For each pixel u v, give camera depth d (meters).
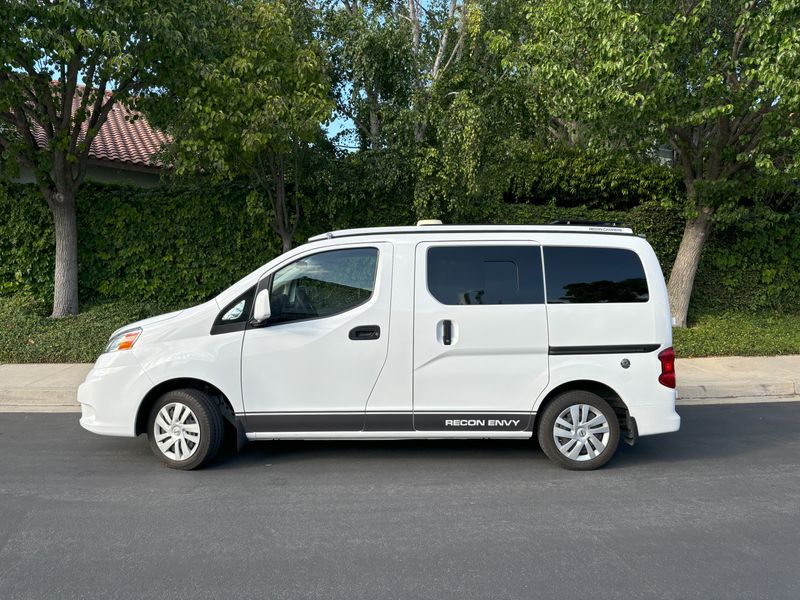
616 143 10.58
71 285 11.15
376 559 3.88
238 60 9.13
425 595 3.47
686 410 7.88
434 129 10.66
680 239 12.72
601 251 5.57
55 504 4.75
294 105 9.19
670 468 5.61
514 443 6.34
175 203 11.70
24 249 11.48
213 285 11.91
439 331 5.38
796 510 4.65
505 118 10.78
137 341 5.45
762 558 3.90
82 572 3.72
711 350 10.56
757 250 12.67
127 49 9.25
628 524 4.40
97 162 13.51
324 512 4.60
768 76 8.22
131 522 4.42
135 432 5.46
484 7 11.19
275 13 9.38
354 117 11.56
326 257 5.53
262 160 10.62
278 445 6.26
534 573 3.71
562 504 4.76
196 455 5.42
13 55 8.48
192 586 3.57
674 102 9.33
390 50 10.52
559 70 9.46
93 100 10.35
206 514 4.56
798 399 8.49
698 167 11.15
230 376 5.36
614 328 5.47
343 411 5.39
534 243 5.54
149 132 16.81
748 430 6.90
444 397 5.41
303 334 5.37
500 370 5.41
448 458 5.87
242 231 11.83
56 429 6.87
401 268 5.45
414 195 10.70
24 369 9.23
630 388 5.46
